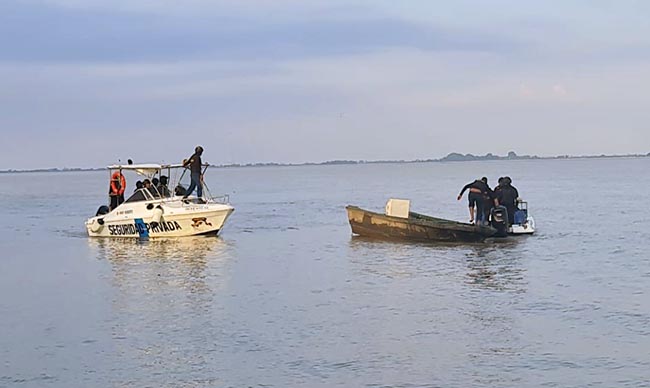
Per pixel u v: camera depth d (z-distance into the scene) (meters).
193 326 13.14
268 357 11.30
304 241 25.64
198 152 27.06
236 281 17.53
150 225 26.39
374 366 10.83
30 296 16.19
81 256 22.50
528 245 23.73
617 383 10.04
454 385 10.04
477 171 180.38
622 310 14.02
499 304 14.63
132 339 12.39
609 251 22.16
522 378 10.27
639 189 65.00
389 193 65.25
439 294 15.69
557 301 14.87
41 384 10.30
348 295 15.68
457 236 24.53
